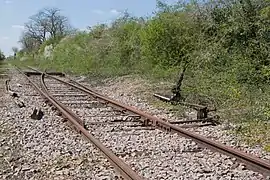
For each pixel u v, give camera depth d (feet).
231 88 41.86
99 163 22.86
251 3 46.42
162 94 50.70
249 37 46.03
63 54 135.95
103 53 94.17
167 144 27.25
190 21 56.49
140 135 30.14
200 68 50.03
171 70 59.21
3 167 22.54
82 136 29.55
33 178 20.59
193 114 40.16
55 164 22.91
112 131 31.76
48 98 48.65
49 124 34.30
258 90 40.68
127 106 41.04
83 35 123.85
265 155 25.14
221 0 51.34
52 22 342.64
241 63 43.65
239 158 23.34
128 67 83.30
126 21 91.61
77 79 89.71
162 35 59.88
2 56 303.27
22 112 41.06
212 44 49.42
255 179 20.31
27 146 26.78
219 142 27.30
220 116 37.24
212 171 21.45
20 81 83.46
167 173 20.90
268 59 42.55
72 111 40.78
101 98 49.83
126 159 23.63
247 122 34.32
